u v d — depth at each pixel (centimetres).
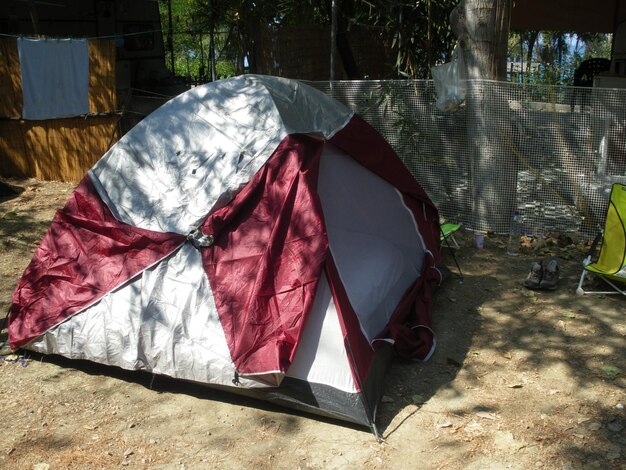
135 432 408
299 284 418
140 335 438
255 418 419
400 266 520
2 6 1342
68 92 951
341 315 410
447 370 469
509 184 714
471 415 415
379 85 769
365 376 407
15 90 980
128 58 1620
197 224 457
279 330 411
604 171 673
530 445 384
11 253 706
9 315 504
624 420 405
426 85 746
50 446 397
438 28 948
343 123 559
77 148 970
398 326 466
